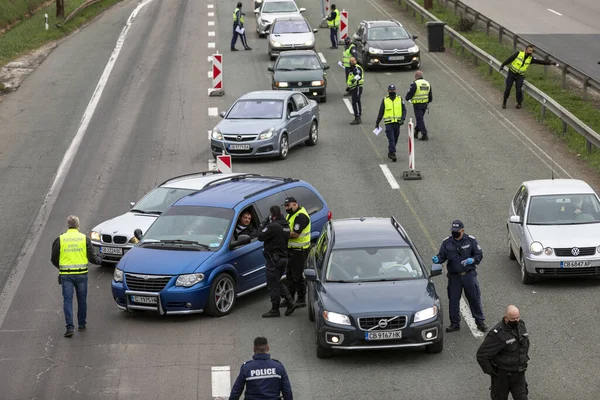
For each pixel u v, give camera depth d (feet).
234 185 143.84
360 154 214.07
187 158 212.64
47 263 150.20
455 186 186.91
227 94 274.57
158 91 279.69
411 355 110.32
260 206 135.85
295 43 317.42
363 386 100.89
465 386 100.22
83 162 211.61
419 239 155.43
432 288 112.37
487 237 157.38
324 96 264.93
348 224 126.00
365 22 320.50
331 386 101.04
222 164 184.34
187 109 258.78
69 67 312.71
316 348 111.55
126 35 371.76
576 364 105.40
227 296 127.34
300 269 128.26
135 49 343.05
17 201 184.96
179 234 130.21
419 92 221.66
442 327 109.09
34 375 105.91
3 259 152.66
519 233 139.13
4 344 116.16
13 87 285.84
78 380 104.22
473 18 371.76
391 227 124.06
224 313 126.21
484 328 117.19
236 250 128.67
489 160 205.36
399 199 179.22
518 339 87.40
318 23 398.62
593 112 240.32
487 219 166.50
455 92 272.31
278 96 218.18
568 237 133.59
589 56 297.94
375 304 107.86
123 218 149.48
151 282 122.93
